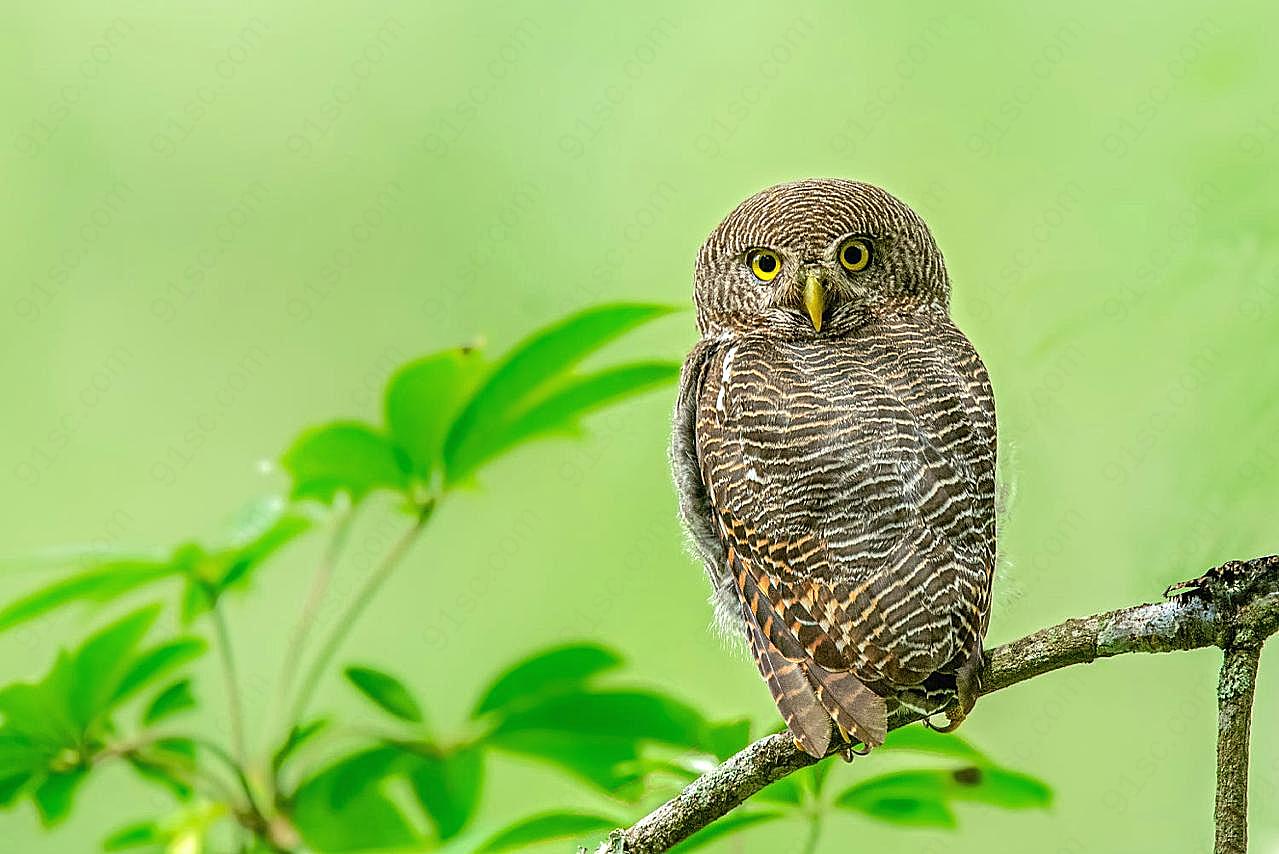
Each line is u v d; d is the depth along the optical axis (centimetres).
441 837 784
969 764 698
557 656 775
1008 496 795
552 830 667
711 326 877
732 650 833
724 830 696
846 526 683
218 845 853
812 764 641
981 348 1034
